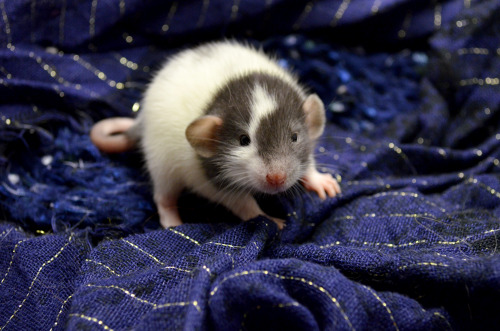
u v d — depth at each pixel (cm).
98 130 20
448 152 20
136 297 15
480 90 22
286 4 23
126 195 19
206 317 14
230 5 23
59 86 21
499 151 20
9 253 16
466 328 14
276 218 18
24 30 22
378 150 20
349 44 25
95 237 18
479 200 18
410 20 24
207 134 17
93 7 22
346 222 18
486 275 14
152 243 17
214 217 19
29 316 15
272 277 14
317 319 14
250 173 17
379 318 14
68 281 16
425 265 14
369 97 23
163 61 23
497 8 22
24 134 20
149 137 19
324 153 20
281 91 18
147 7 22
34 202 19
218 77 19
